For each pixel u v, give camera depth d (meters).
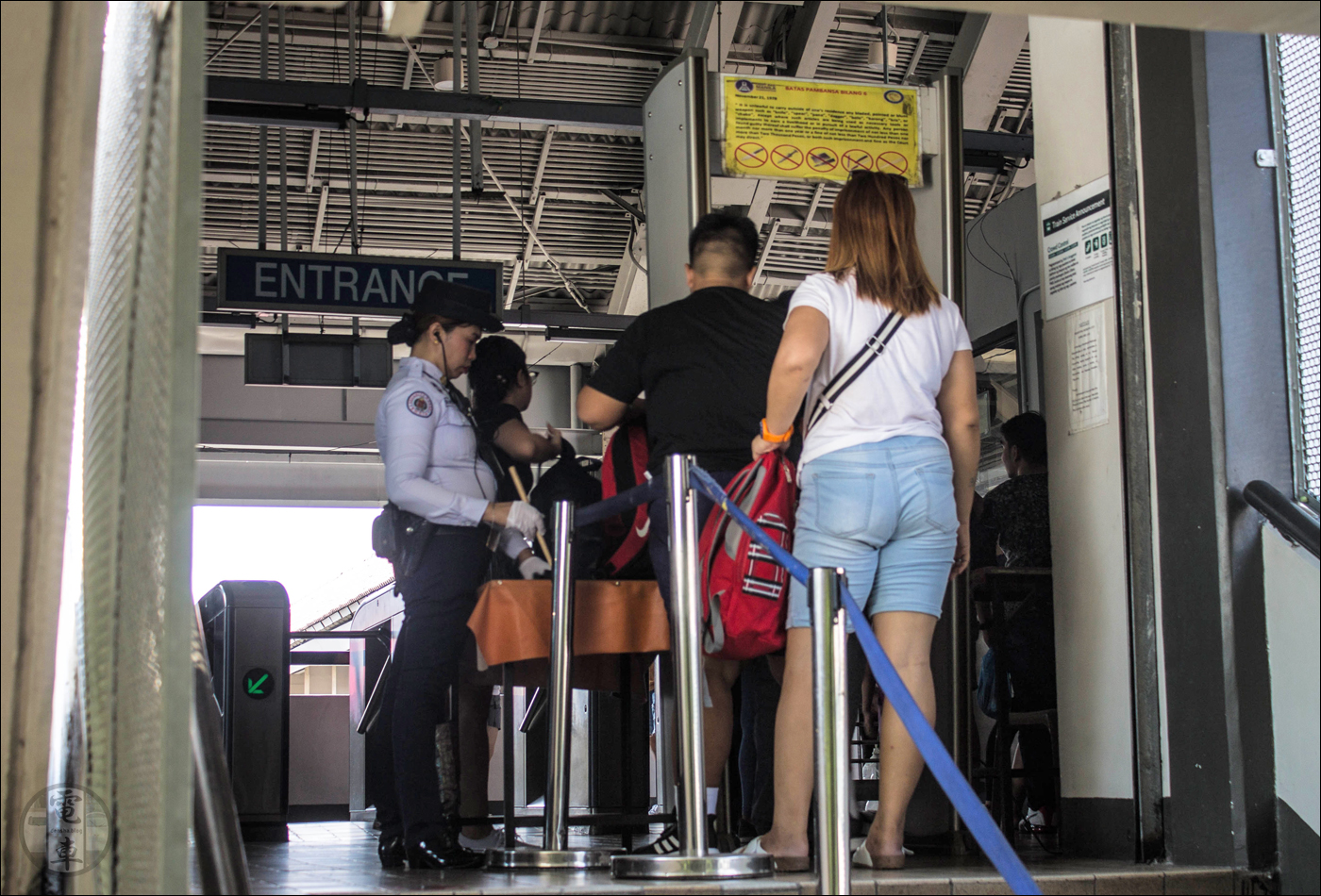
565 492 3.96
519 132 10.75
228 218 11.98
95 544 2.33
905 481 3.02
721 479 3.34
